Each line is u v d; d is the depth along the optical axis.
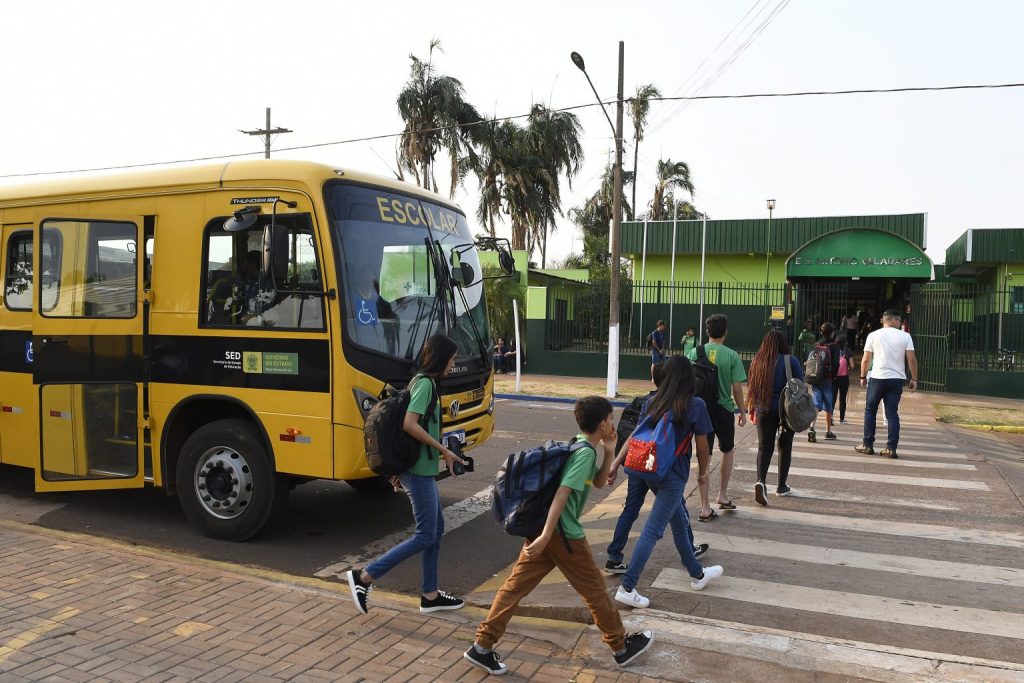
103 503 7.82
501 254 7.86
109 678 3.96
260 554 6.34
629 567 5.09
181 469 6.65
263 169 6.37
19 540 6.21
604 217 44.97
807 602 5.25
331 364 6.03
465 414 6.96
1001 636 4.72
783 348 7.73
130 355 6.79
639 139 45.38
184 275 6.64
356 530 7.05
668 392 5.14
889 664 4.26
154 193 6.77
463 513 7.68
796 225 26.92
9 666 4.05
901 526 7.05
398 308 6.51
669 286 23.34
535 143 33.03
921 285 20.98
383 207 6.67
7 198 7.50
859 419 14.54
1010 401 17.88
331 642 4.48
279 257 5.91
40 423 7.01
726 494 7.59
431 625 4.79
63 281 7.02
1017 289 21.58
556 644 4.62
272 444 6.26
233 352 6.40
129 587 5.23
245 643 4.43
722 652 4.42
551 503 4.07
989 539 6.68
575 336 23.59
